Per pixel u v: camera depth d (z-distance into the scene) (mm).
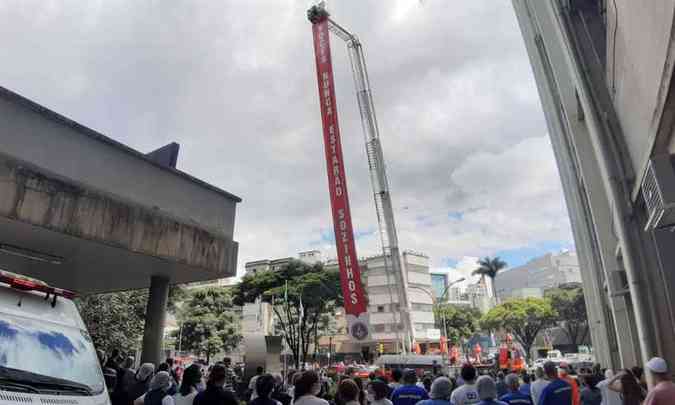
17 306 4047
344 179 15727
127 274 11867
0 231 8094
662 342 9156
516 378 6609
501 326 63188
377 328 66500
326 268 42594
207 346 48531
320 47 20141
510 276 133375
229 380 14320
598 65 11406
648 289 9523
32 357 3748
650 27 6879
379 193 22547
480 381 4781
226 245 11656
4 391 3244
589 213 19719
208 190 11773
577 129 15688
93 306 24781
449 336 70312
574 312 59250
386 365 22000
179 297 32312
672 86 6250
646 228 7988
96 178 9062
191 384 5309
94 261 10367
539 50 21516
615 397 7523
